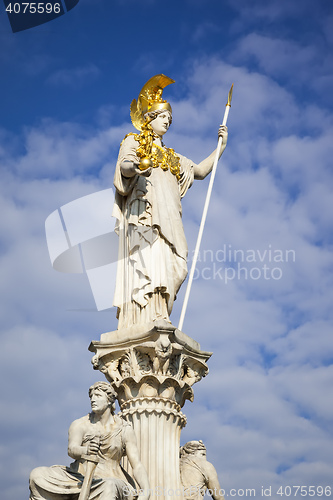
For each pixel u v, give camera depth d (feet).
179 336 53.06
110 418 49.08
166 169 57.47
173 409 52.26
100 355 53.01
